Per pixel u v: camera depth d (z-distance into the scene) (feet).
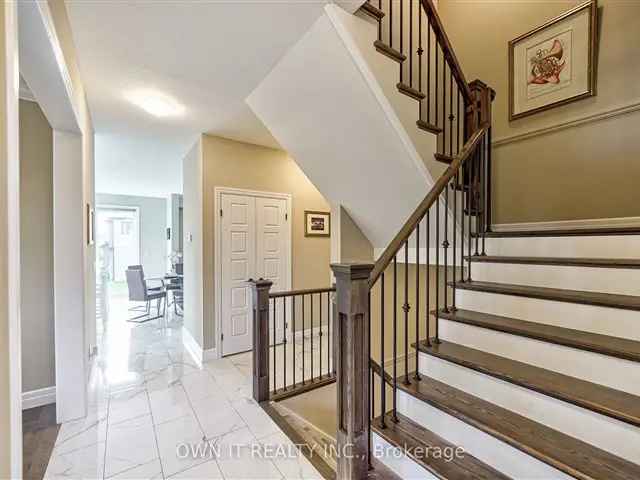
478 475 4.56
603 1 8.75
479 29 11.53
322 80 7.67
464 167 8.38
